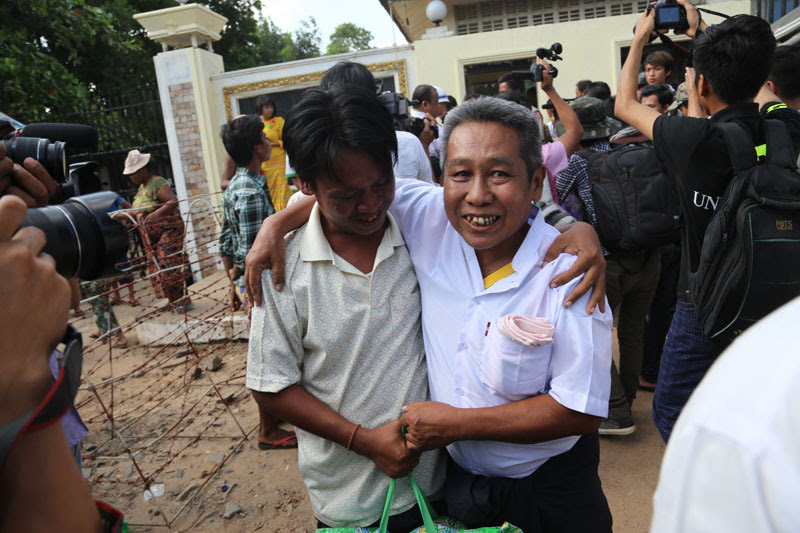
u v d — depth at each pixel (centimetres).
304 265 132
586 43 654
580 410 115
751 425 44
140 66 1386
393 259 137
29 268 67
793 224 163
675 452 50
